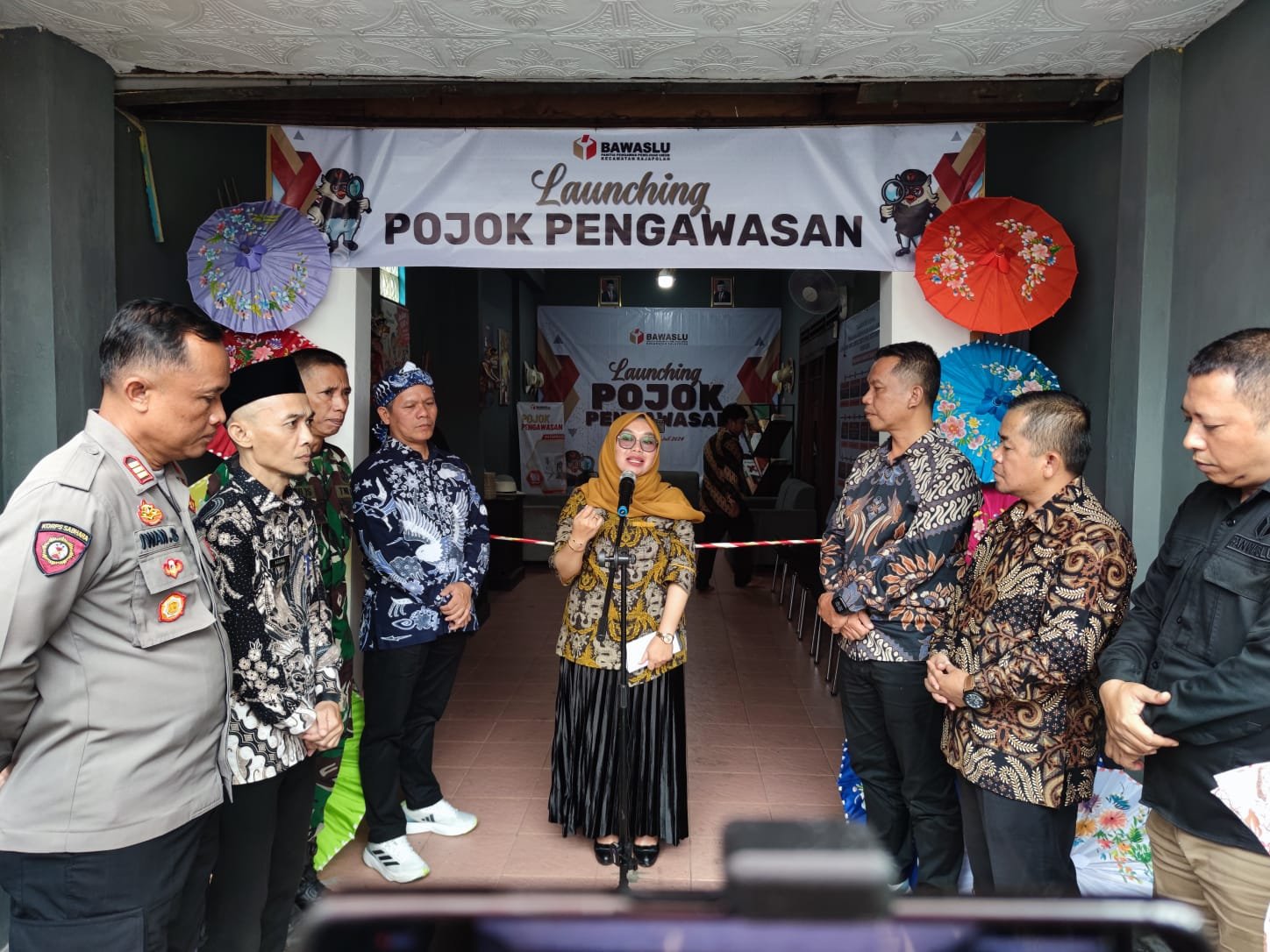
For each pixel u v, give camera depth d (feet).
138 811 4.34
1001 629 5.96
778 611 19.54
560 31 7.22
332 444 9.62
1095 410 9.08
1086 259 9.41
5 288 7.15
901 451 7.38
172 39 7.37
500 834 9.02
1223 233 6.95
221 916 5.51
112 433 4.43
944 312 8.56
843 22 7.04
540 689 13.93
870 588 7.19
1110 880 7.33
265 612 5.45
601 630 8.24
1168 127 7.64
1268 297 6.38
